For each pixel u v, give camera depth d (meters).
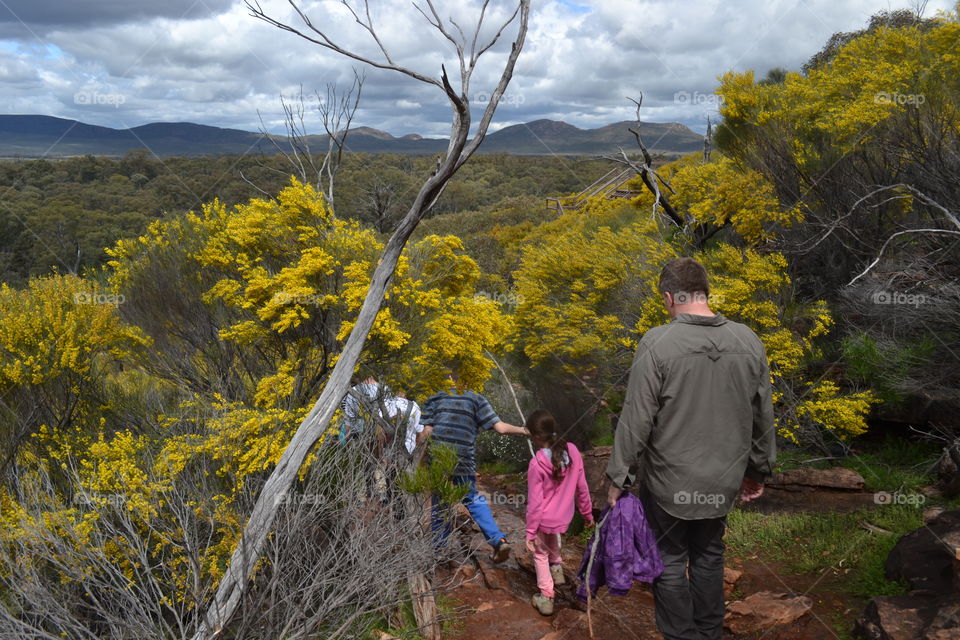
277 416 3.38
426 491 3.12
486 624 3.41
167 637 2.77
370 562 2.83
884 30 6.18
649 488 2.71
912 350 4.89
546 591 3.53
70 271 4.39
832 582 3.42
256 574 2.94
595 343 5.99
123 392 4.14
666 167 9.67
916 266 5.40
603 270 6.12
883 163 5.75
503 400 7.46
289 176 4.36
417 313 3.97
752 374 2.63
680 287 2.71
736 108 6.55
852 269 5.82
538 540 3.64
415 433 3.96
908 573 3.19
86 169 59.94
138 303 4.30
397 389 4.00
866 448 5.10
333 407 2.54
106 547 2.99
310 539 3.01
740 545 4.04
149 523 2.99
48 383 3.85
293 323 3.84
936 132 5.24
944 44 5.46
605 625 3.28
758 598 3.28
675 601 2.71
